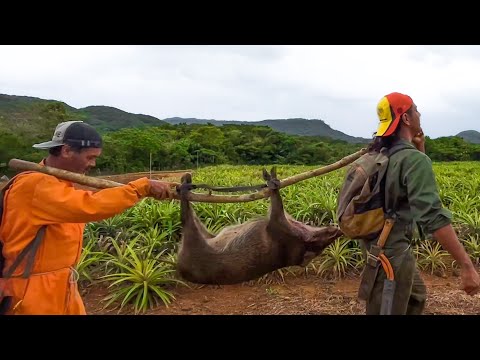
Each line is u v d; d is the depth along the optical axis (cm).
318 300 529
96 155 261
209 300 533
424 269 639
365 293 279
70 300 262
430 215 247
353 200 272
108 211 243
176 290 562
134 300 524
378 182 268
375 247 272
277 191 281
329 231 290
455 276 619
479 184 1103
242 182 1428
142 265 537
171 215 701
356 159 293
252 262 284
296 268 618
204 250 279
